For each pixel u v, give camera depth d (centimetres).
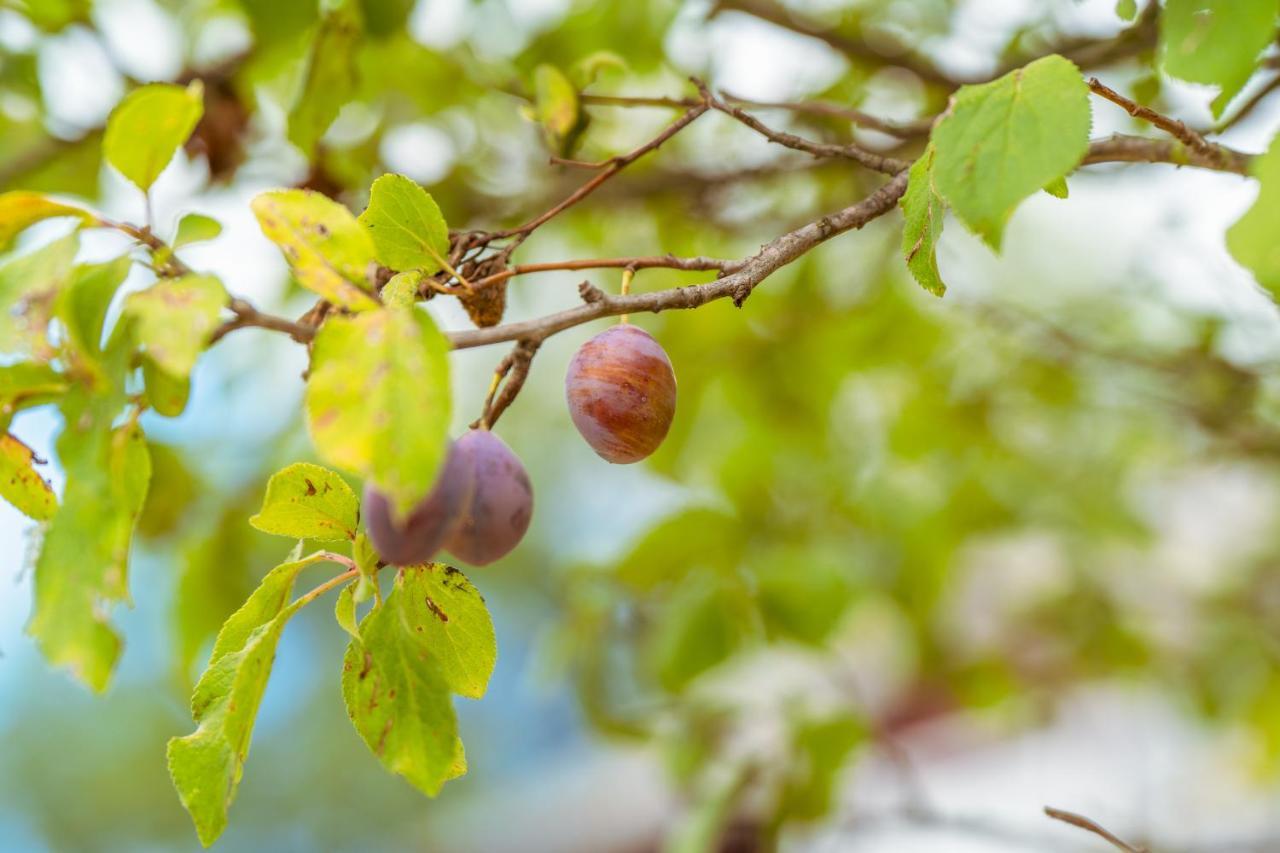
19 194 74
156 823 377
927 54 110
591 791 250
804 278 134
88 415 75
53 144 113
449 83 117
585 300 76
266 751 373
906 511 149
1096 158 85
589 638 135
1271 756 176
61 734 380
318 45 97
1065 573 169
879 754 172
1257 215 75
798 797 121
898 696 212
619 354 79
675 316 139
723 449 154
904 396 150
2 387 76
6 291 74
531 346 76
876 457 157
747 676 155
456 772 78
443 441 71
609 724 135
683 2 112
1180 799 195
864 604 153
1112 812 155
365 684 78
